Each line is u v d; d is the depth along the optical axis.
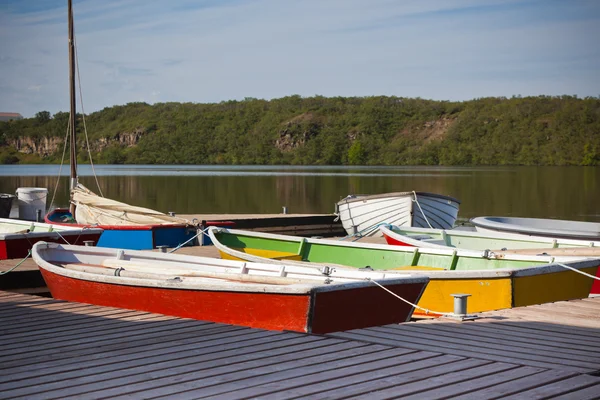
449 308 6.84
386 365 4.18
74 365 4.24
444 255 8.13
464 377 3.93
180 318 5.68
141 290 6.21
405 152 104.19
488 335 5.02
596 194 36.72
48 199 31.28
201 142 114.62
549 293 6.86
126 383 3.85
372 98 123.25
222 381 3.87
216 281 5.86
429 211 15.30
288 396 3.60
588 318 5.70
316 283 5.85
